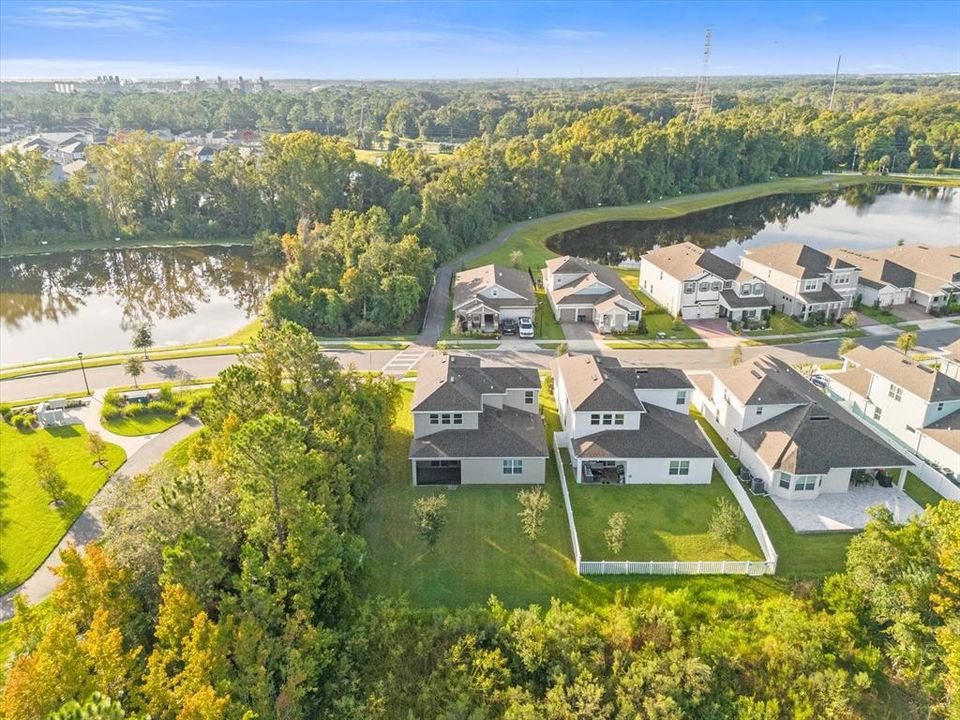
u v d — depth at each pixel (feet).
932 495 133.18
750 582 110.01
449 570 112.78
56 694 66.64
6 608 104.53
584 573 111.96
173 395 173.06
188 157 406.21
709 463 135.54
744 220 429.79
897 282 245.24
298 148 345.31
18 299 273.33
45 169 357.00
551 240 374.43
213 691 66.85
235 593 91.15
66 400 171.53
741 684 93.66
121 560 89.76
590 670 92.63
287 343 138.10
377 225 287.48
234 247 355.77
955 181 538.06
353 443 124.67
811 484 130.00
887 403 156.35
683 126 513.45
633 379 151.12
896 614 92.17
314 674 84.79
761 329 225.97
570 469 142.31
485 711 86.89
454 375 145.07
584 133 513.45
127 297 278.87
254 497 94.99
